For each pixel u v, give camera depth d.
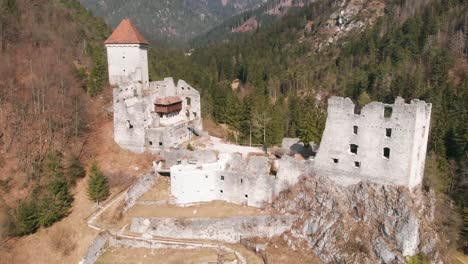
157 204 70.62
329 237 60.62
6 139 79.94
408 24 177.75
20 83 93.00
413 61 157.38
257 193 69.50
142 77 96.69
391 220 58.66
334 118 63.47
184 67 166.62
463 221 72.56
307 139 80.62
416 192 61.06
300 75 178.50
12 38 104.44
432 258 57.06
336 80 169.50
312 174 66.56
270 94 166.50
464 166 83.94
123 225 66.25
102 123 92.06
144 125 83.12
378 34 195.12
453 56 152.88
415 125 57.03
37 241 64.69
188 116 96.25
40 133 82.94
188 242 63.47
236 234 64.81
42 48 106.00
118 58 96.06
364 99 124.75
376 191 61.00
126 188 75.00
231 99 120.50
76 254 62.94
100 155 82.94
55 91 92.44
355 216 61.88
